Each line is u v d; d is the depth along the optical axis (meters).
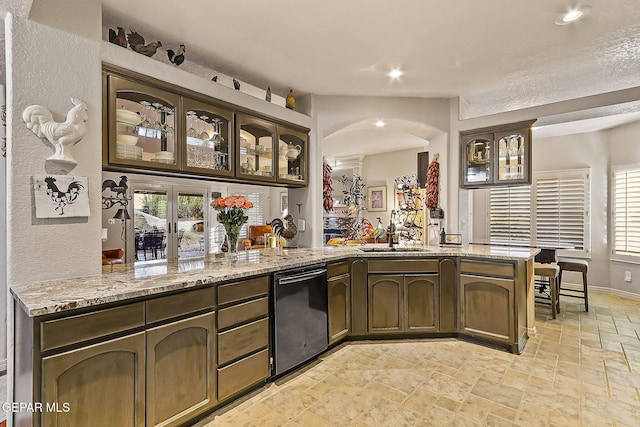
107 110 2.06
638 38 2.55
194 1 2.06
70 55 1.91
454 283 3.33
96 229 2.02
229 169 2.81
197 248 5.50
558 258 5.12
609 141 5.03
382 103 3.83
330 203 3.99
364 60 2.92
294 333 2.61
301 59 2.89
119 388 1.62
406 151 6.83
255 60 2.91
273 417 2.04
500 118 3.67
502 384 2.42
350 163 7.50
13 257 1.73
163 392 1.79
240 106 2.89
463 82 3.42
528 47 2.70
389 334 3.30
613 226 5.00
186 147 2.46
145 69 2.22
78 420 1.48
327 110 3.78
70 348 1.46
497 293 3.06
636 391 2.31
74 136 1.88
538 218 5.46
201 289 1.99
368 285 3.28
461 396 2.26
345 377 2.54
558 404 2.15
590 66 3.05
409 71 3.14
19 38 1.75
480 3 2.12
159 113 2.43
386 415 2.05
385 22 2.33
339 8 2.16
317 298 2.84
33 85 1.79
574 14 2.24
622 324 3.74
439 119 3.93
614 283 5.03
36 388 1.37
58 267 1.88
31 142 1.78
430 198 4.12
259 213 6.48
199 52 2.76
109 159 2.07
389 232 3.99
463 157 3.89
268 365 2.41
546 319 3.93
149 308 1.74
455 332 3.34
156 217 4.99
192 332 1.94
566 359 2.84
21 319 1.54
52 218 1.85
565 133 5.26
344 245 4.19
